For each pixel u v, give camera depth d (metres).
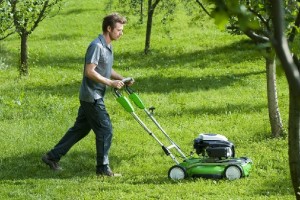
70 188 23.69
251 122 36.41
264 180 24.19
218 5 8.28
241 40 67.81
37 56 66.06
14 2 43.06
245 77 52.53
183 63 60.47
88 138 31.75
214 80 51.53
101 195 22.69
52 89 49.56
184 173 24.33
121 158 28.59
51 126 35.22
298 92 7.83
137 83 51.59
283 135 32.00
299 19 11.12
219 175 24.25
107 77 24.97
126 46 70.19
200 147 24.47
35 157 28.44
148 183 24.27
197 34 73.06
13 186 23.95
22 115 38.59
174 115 39.12
